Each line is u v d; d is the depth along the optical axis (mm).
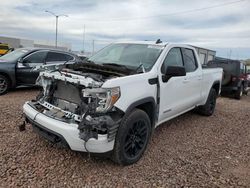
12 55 8773
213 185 3500
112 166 3779
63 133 3342
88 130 3250
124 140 3621
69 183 3291
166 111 4699
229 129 6121
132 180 3469
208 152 4590
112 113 3482
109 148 3453
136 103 3736
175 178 3602
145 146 4094
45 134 3668
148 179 3523
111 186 3305
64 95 3904
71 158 3900
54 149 4133
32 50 8781
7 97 7656
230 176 3781
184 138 5207
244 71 13531
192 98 5758
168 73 4258
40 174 3434
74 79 3547
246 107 9492
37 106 4070
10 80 8211
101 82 3402
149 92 4031
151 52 4750
